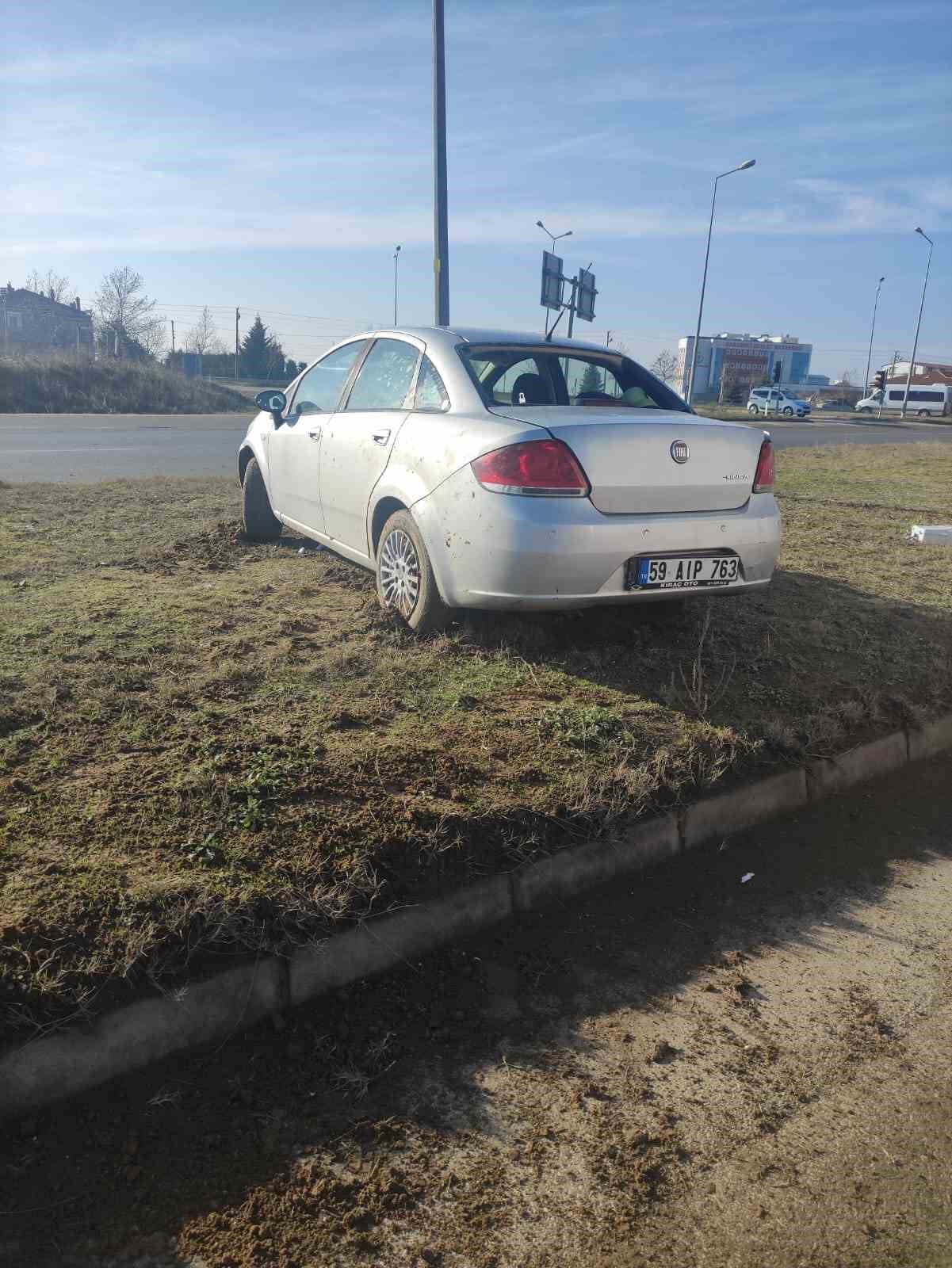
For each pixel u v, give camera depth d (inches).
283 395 259.9
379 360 216.1
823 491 486.0
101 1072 89.4
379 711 151.7
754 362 4109.3
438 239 550.6
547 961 112.7
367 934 106.7
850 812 153.8
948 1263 76.2
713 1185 83.3
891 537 344.5
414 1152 85.1
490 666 173.9
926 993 110.7
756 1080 95.9
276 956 99.9
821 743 162.1
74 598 204.5
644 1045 100.0
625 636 196.7
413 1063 95.8
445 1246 76.5
